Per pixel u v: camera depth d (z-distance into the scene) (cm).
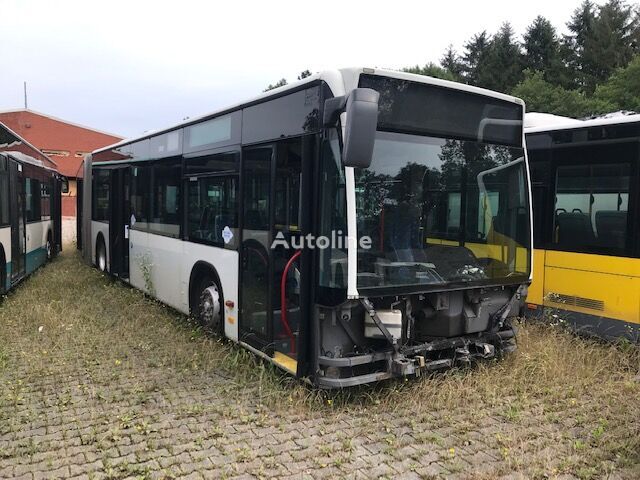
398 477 379
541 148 746
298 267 507
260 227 565
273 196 539
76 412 479
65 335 713
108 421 459
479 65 6006
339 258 456
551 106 3991
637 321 638
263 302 560
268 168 550
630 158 648
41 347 662
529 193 571
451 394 500
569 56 5803
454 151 512
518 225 563
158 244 868
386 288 465
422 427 456
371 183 461
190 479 371
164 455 403
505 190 552
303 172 488
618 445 426
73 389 533
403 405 491
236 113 616
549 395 525
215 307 670
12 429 442
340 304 454
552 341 646
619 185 659
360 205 454
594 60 5569
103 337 709
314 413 477
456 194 513
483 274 530
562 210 721
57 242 1703
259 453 408
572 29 6341
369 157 408
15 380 554
